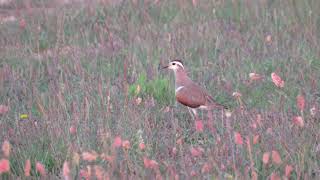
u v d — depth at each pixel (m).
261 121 12.17
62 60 17.14
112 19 20.05
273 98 14.09
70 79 16.14
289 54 16.55
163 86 14.74
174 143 12.08
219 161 10.77
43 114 13.16
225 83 15.05
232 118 12.89
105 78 15.88
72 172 10.22
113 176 10.13
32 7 22.53
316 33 17.95
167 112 13.69
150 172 10.20
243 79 15.10
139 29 19.17
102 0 21.80
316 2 19.66
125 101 13.59
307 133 11.75
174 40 17.92
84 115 13.23
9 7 22.83
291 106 13.59
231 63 16.20
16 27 20.11
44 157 11.50
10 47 18.48
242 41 17.80
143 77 14.95
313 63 15.77
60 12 20.72
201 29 18.67
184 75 13.63
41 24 20.30
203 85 15.03
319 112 12.95
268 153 9.80
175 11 20.48
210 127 12.05
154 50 17.42
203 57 16.92
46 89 15.68
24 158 11.43
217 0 20.78
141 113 13.29
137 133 11.97
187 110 14.09
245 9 20.16
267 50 17.06
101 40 18.39
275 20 18.95
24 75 16.62
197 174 10.12
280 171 10.57
